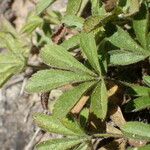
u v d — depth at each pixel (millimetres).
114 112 178
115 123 177
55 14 228
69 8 190
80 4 189
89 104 184
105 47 182
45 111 209
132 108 168
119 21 189
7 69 203
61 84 169
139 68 198
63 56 174
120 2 181
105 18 176
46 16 227
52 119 171
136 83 197
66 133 170
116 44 177
